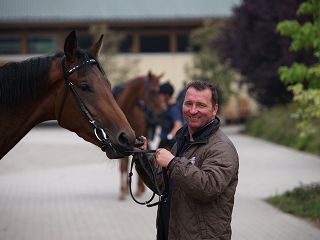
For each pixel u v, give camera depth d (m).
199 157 4.75
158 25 44.72
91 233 9.99
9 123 5.26
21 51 43.62
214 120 4.90
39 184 15.97
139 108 13.15
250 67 29.17
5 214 11.76
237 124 44.50
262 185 15.02
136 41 45.09
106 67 41.66
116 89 13.13
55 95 5.23
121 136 4.92
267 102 32.66
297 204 11.94
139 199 13.35
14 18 42.88
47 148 26.34
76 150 25.50
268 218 11.02
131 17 44.09
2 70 5.23
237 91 41.91
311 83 11.62
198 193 4.49
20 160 21.92
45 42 44.28
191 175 4.48
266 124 30.75
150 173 5.18
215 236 4.65
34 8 44.28
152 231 10.12
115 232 10.04
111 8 45.03
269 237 9.50
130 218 11.25
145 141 5.25
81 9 44.62
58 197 13.80
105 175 17.80
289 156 21.72
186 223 4.69
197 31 40.31
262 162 19.95
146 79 13.23
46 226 10.61
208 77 39.34
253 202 12.70
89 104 5.02
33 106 5.28
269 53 26.89
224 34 33.06
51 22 43.28
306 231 9.90
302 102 11.55
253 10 28.08
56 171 18.84
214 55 38.97
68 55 5.11
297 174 16.92
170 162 4.56
